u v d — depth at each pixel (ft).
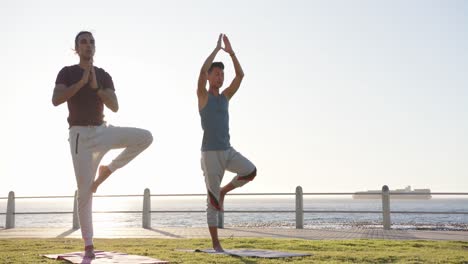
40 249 23.17
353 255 19.12
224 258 17.40
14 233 40.98
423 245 25.75
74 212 47.80
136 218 295.28
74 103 16.94
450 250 22.56
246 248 23.77
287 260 17.24
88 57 17.01
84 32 17.08
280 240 28.45
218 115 19.11
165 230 42.34
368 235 35.50
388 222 42.34
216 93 19.51
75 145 16.92
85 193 17.01
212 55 19.20
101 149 17.07
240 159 19.17
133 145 17.29
